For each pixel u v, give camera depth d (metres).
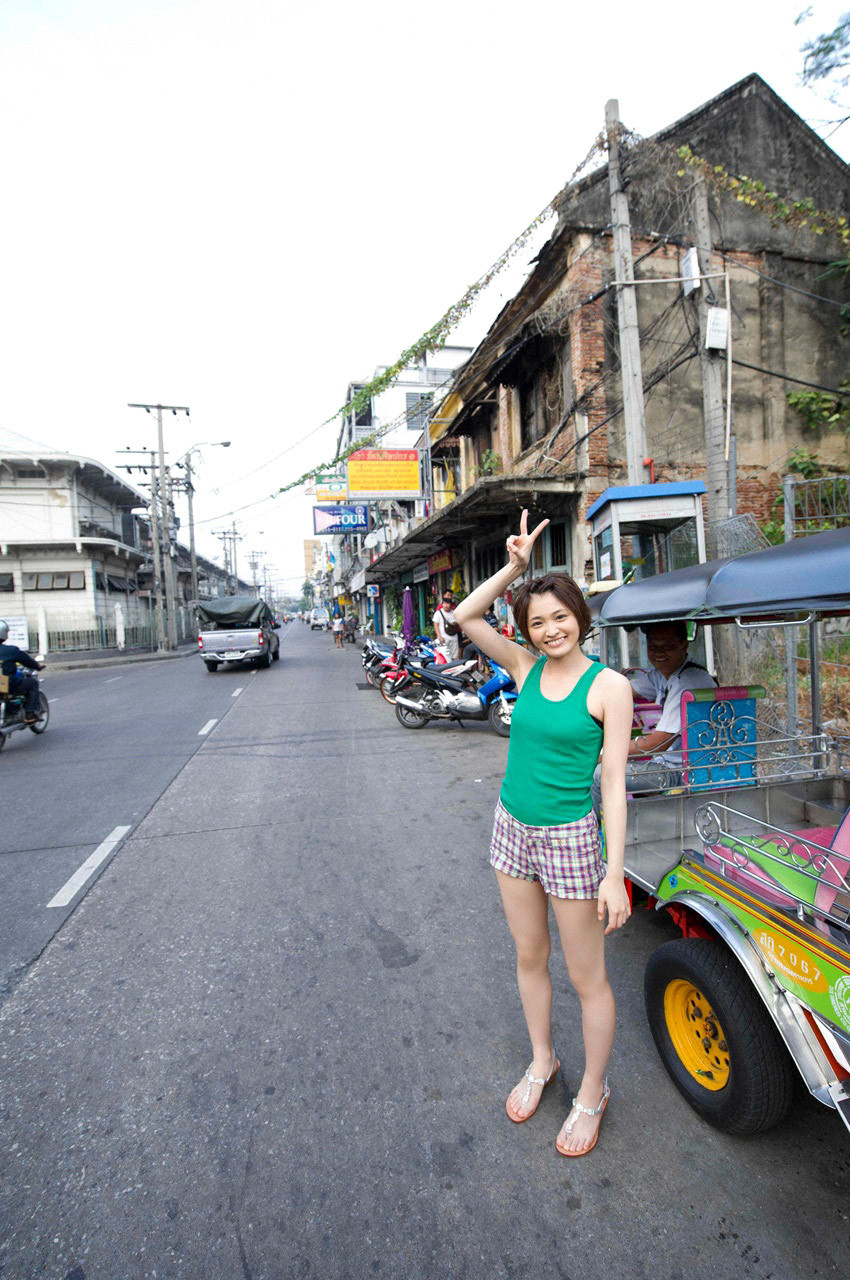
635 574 7.79
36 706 9.39
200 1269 1.73
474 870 4.25
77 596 30.77
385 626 32.69
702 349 7.31
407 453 18.48
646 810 3.12
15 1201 1.95
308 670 18.17
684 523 7.23
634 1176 1.99
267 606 20.39
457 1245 1.78
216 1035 2.70
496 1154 2.09
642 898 3.06
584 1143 2.07
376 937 3.45
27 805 6.06
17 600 30.31
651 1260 1.72
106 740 9.03
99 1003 2.94
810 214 9.42
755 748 3.44
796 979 1.86
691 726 3.35
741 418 10.20
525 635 2.01
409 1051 2.58
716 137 9.90
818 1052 1.82
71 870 4.45
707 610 2.51
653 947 3.31
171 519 34.19
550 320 10.04
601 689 1.92
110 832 5.19
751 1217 1.84
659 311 9.80
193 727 9.72
